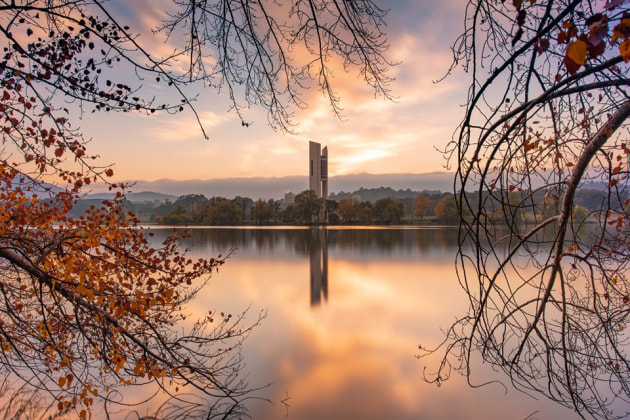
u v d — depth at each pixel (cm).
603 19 127
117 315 457
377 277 1902
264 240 4306
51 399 600
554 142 244
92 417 579
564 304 277
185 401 636
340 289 1619
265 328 1064
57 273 430
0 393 601
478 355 816
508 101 228
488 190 237
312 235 5088
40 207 456
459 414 600
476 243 245
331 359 834
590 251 289
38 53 317
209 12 269
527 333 296
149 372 515
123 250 484
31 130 334
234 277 1936
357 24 293
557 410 576
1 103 319
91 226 446
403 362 817
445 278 1841
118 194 464
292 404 625
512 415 585
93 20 279
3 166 402
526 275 1452
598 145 211
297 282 1792
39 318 543
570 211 241
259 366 795
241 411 610
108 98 305
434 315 1197
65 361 434
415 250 3116
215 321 1120
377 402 645
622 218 272
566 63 131
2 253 370
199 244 3766
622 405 551
